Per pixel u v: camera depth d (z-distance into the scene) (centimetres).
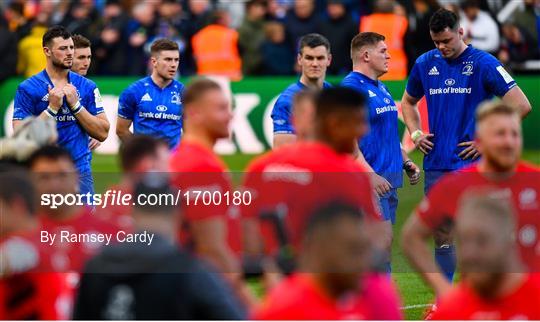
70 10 6378
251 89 6003
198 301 1759
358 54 3375
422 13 5916
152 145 2180
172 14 6325
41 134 2361
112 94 5991
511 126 2386
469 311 1875
